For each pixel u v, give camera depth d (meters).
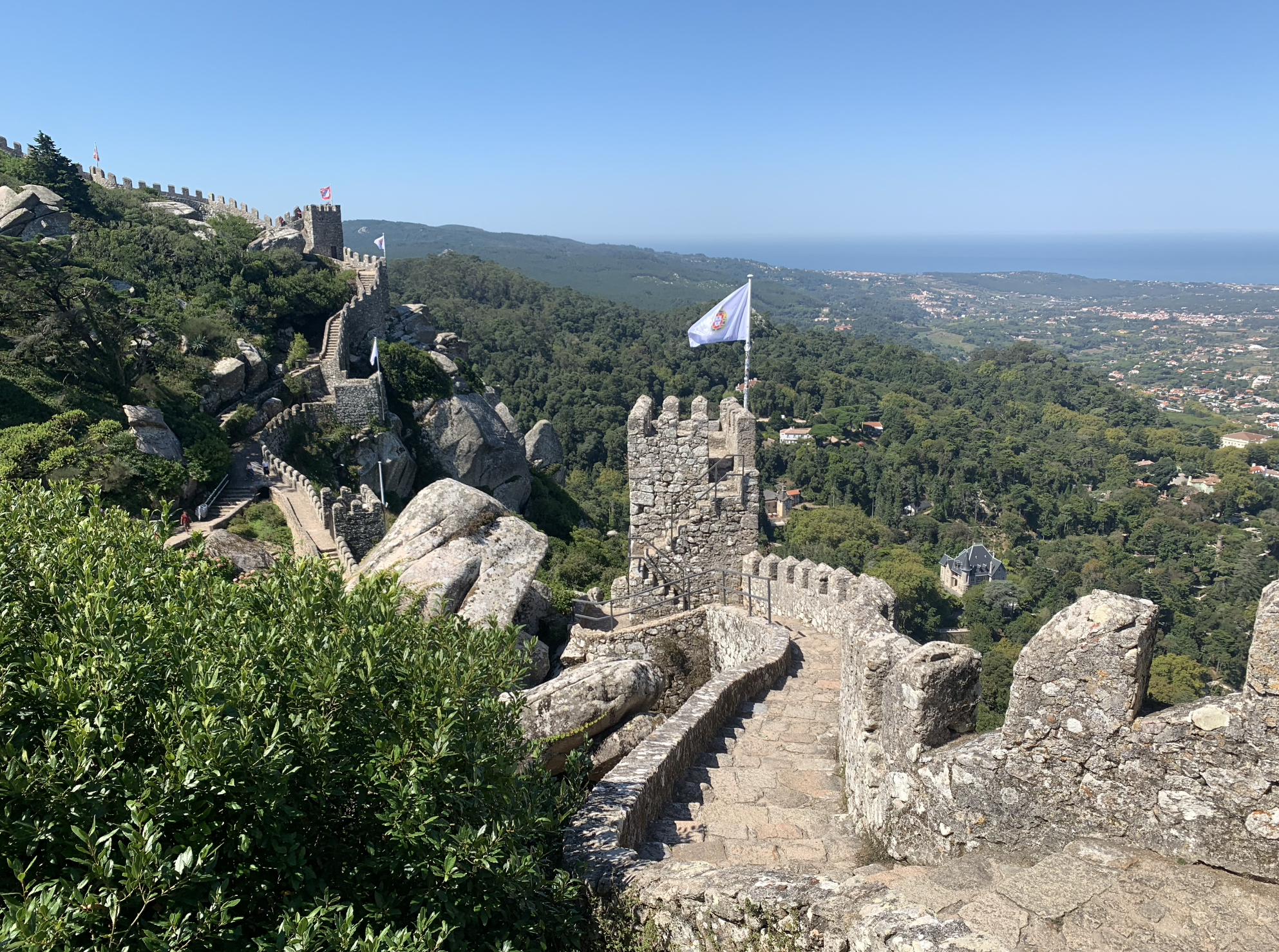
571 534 59.41
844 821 8.20
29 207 51.16
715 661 15.74
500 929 6.11
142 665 5.70
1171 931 4.61
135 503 28.98
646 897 6.40
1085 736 5.63
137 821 4.65
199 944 4.72
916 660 6.73
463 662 7.11
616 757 10.72
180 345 43.78
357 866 5.91
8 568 7.20
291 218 72.62
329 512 31.19
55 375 35.06
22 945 4.03
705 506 17.08
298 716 5.71
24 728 5.42
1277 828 4.93
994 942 4.60
